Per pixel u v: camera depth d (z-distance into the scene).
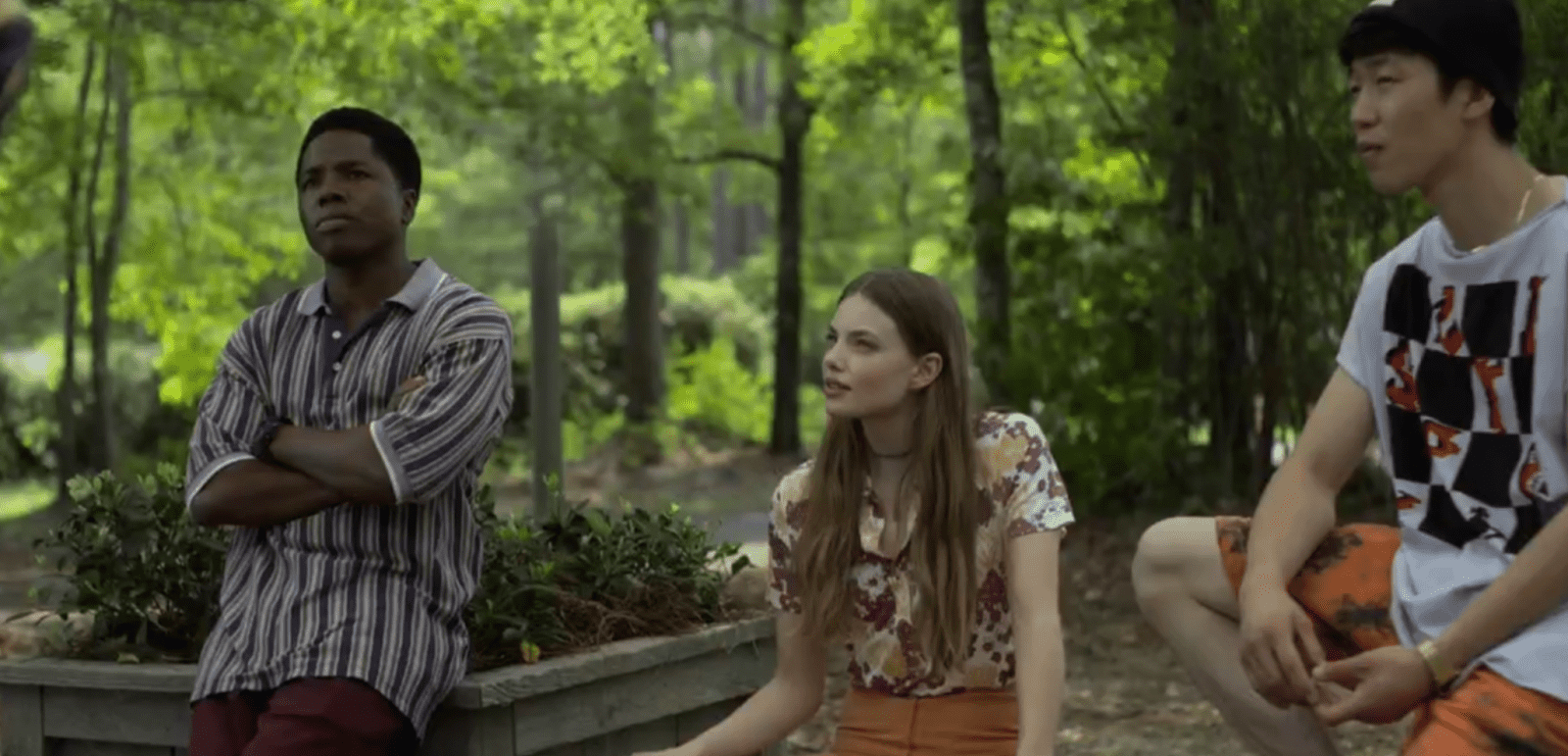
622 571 3.94
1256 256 11.18
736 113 22.48
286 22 15.82
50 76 17.12
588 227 29.08
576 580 3.98
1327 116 10.61
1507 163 2.80
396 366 3.57
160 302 19.59
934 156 26.30
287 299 3.75
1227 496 11.65
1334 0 10.33
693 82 22.30
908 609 3.05
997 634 3.10
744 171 27.17
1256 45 10.66
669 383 25.84
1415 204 10.46
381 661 3.34
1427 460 2.93
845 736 3.16
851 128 19.20
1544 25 7.40
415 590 3.48
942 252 22.00
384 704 3.33
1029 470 3.06
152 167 19.53
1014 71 15.33
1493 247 2.79
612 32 15.78
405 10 14.87
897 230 29.03
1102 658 7.34
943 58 16.61
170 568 3.90
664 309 28.33
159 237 19.34
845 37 17.05
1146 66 12.01
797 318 22.97
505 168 31.30
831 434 3.12
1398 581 2.95
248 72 16.97
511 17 16.14
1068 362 11.83
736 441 24.34
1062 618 8.44
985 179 13.84
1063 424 11.91
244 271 19.78
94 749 3.72
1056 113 15.52
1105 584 9.39
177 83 19.00
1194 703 6.28
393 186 3.66
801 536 3.14
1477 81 2.77
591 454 23.12
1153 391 11.77
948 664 3.05
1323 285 10.85
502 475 21.88
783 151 22.62
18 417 23.33
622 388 24.95
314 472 3.43
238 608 3.52
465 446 3.51
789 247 22.92
